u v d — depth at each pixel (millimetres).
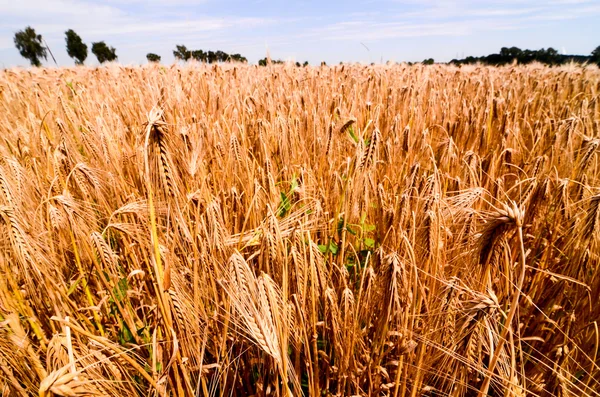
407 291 2152
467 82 10477
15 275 2674
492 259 1939
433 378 2447
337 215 3125
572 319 2553
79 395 1312
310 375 2186
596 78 12539
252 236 2664
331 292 2402
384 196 3340
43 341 2234
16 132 5715
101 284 3027
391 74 12359
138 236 2557
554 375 2447
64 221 2793
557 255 3307
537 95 9766
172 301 1926
